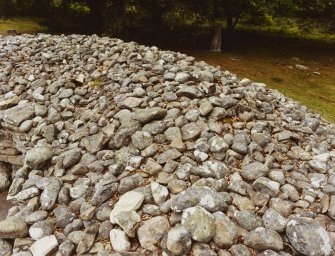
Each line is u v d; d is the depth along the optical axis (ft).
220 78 23.50
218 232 12.85
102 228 14.19
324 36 70.64
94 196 15.31
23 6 57.98
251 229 13.26
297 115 22.86
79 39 31.81
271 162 16.43
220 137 17.43
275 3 51.80
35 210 16.12
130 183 15.61
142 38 56.34
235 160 16.60
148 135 18.04
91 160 17.99
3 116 22.67
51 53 29.60
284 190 14.93
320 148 19.24
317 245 12.08
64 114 21.88
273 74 43.70
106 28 52.31
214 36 53.93
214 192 14.16
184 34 58.49
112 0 51.96
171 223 13.62
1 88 26.16
